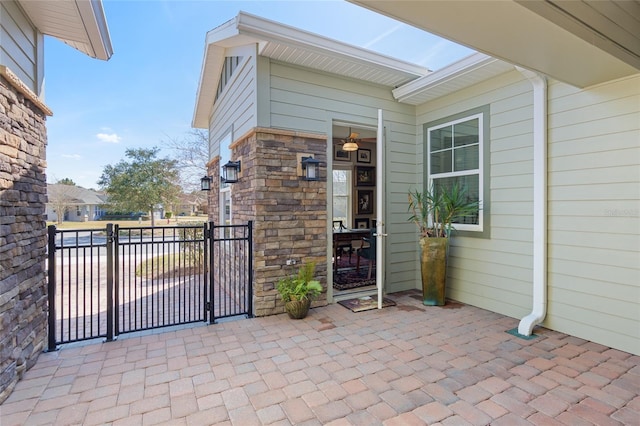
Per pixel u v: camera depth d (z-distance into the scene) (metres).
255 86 3.92
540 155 3.42
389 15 2.00
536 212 3.45
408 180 5.07
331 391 2.35
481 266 4.19
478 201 4.21
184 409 2.15
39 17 2.95
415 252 5.19
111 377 2.54
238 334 3.38
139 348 3.06
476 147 4.24
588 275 3.16
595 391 2.33
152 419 2.05
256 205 3.89
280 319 3.83
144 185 15.64
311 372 2.61
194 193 16.00
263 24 3.46
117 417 2.07
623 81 2.90
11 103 2.44
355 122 4.55
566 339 3.21
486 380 2.48
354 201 7.96
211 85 6.61
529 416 2.06
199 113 7.77
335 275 5.80
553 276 3.42
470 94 4.29
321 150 4.28
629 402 2.20
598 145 3.07
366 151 8.13
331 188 4.42
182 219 19.48
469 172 4.34
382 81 4.64
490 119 4.05
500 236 3.97
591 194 3.13
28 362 2.65
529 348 3.02
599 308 3.09
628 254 2.91
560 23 2.06
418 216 5.05
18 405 2.19
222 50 5.38
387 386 2.41
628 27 2.47
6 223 2.34
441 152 4.74
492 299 4.07
